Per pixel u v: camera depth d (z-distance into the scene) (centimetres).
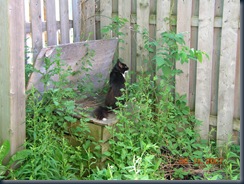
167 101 430
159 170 353
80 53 412
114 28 450
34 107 343
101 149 353
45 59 364
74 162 346
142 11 445
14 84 316
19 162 313
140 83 410
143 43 450
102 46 439
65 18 448
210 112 421
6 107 318
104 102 416
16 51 313
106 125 352
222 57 394
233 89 393
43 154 311
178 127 421
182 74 426
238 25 378
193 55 376
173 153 370
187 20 412
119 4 462
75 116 368
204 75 409
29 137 351
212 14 392
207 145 415
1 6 302
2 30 306
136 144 362
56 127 364
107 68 461
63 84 377
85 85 427
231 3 378
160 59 385
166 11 427
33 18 391
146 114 373
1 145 328
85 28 487
